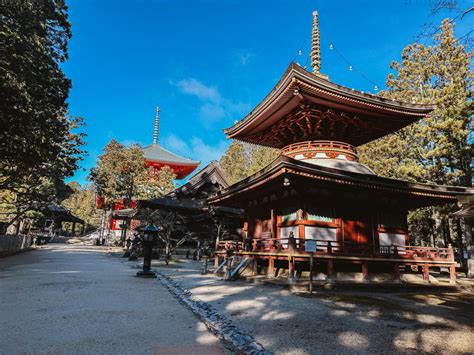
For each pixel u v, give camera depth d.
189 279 15.27
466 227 23.53
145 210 30.17
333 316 8.08
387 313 8.71
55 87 18.48
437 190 15.91
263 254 15.03
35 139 18.48
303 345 5.77
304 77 14.25
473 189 16.30
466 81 25.69
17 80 14.76
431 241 36.91
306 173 12.77
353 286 13.09
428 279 16.03
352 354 5.39
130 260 27.19
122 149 49.47
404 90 29.78
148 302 9.38
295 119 17.73
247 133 21.70
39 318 7.08
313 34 20.81
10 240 27.27
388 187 14.85
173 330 6.56
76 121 25.78
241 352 5.42
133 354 5.12
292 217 15.41
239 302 9.55
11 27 15.14
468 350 5.77
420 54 29.44
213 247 33.91
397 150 28.30
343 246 14.36
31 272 15.63
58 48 19.12
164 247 33.72
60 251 35.25
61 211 64.69
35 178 26.95
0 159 21.30
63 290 10.73
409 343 6.08
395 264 15.27
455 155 23.84
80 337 5.86
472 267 22.62
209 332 6.57
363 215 16.42
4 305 8.25
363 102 16.03
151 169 54.03
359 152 33.50
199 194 38.22
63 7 18.11
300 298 10.45
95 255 31.34
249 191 16.50
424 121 27.42
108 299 9.52
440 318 8.34
